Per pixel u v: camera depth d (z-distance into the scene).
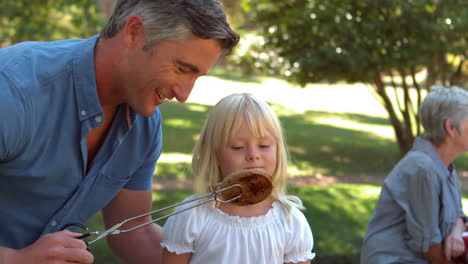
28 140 1.65
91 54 1.72
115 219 2.16
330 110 16.03
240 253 1.84
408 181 2.76
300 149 11.04
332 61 8.91
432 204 2.69
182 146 9.65
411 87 20.31
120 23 1.68
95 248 4.62
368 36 8.54
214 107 1.92
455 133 2.71
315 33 8.84
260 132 1.85
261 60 9.63
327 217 5.62
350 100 18.12
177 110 12.52
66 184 1.79
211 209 1.88
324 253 4.78
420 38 8.53
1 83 1.59
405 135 10.26
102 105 1.80
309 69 9.03
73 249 1.59
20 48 1.72
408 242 2.78
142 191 2.12
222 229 1.85
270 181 1.67
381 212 2.88
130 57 1.66
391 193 2.83
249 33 9.97
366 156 10.90
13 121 1.58
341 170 9.66
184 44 1.59
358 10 8.61
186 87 1.67
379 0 8.40
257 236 1.85
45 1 7.77
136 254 2.15
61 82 1.69
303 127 13.23
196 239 1.87
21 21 7.80
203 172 1.91
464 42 8.85
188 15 1.56
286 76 9.31
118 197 2.12
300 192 6.43
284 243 1.88
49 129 1.69
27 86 1.62
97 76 1.74
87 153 1.85
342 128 13.62
